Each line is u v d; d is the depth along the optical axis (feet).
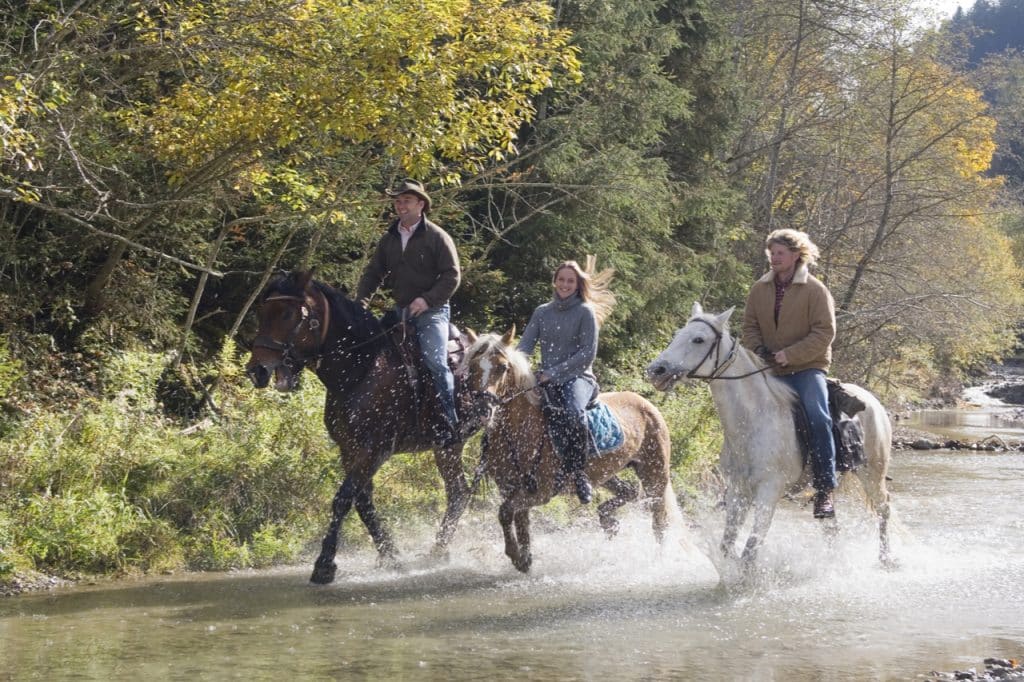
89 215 43.01
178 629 26.02
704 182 86.22
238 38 43.06
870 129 114.73
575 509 42.34
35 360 48.16
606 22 68.80
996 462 79.46
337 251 61.41
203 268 46.21
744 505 31.30
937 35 110.22
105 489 35.83
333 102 43.75
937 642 25.22
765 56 125.70
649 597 30.07
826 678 22.22
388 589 30.96
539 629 26.37
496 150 50.14
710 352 30.89
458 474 34.58
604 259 69.15
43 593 30.07
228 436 41.52
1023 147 183.21
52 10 43.80
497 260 70.59
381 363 32.32
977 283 114.11
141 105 48.14
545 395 31.65
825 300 31.63
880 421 35.04
